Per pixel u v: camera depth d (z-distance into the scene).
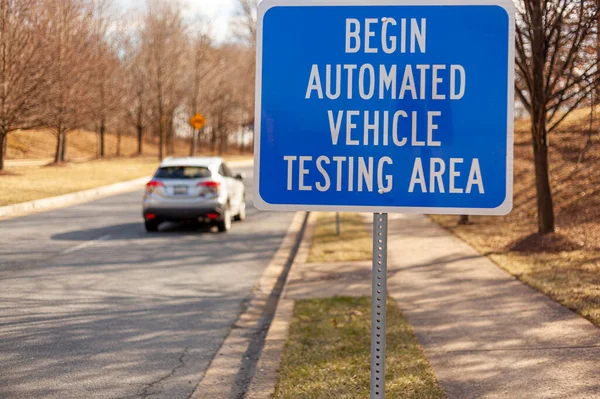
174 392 5.63
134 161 49.31
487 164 2.93
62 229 16.20
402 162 2.96
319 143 2.99
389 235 15.04
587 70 11.00
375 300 2.97
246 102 70.94
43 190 24.69
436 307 7.95
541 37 11.67
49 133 61.28
